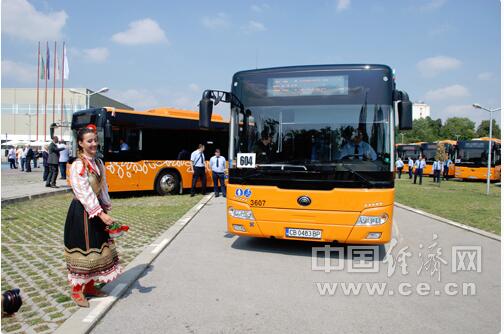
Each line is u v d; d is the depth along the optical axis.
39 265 6.62
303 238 7.14
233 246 8.32
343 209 6.95
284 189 7.22
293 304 5.22
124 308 5.02
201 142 18.66
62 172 21.81
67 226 4.88
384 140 7.21
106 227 4.83
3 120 85.94
